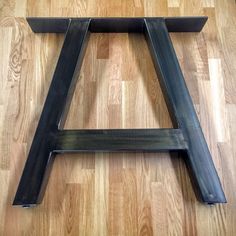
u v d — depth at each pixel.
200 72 1.13
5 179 1.01
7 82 1.12
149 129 0.98
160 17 1.11
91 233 0.96
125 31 1.17
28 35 1.17
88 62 1.14
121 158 1.03
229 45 1.17
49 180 1.01
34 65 1.14
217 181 0.94
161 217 0.98
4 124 1.07
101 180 1.01
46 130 0.97
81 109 1.08
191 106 1.00
